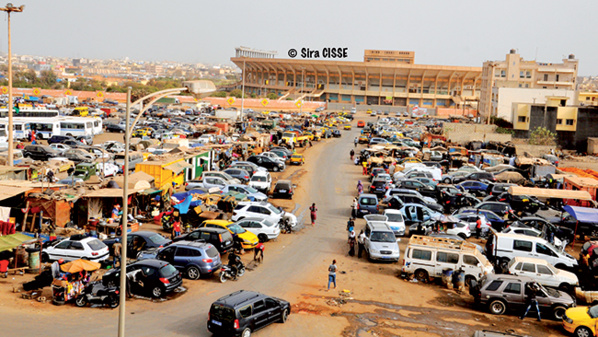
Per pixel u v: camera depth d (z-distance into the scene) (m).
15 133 66.38
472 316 23.80
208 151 54.72
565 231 36.94
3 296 22.58
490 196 45.31
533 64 150.00
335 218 42.69
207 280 26.95
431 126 117.56
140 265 24.30
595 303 24.42
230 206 38.78
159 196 38.47
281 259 31.56
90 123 73.44
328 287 26.62
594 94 126.56
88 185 36.12
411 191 44.44
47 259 26.88
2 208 29.39
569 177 48.78
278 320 21.81
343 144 89.19
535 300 23.50
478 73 189.12
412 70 191.00
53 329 19.78
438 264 28.23
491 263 30.23
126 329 20.44
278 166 60.97
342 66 194.25
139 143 64.06
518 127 87.94
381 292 26.55
